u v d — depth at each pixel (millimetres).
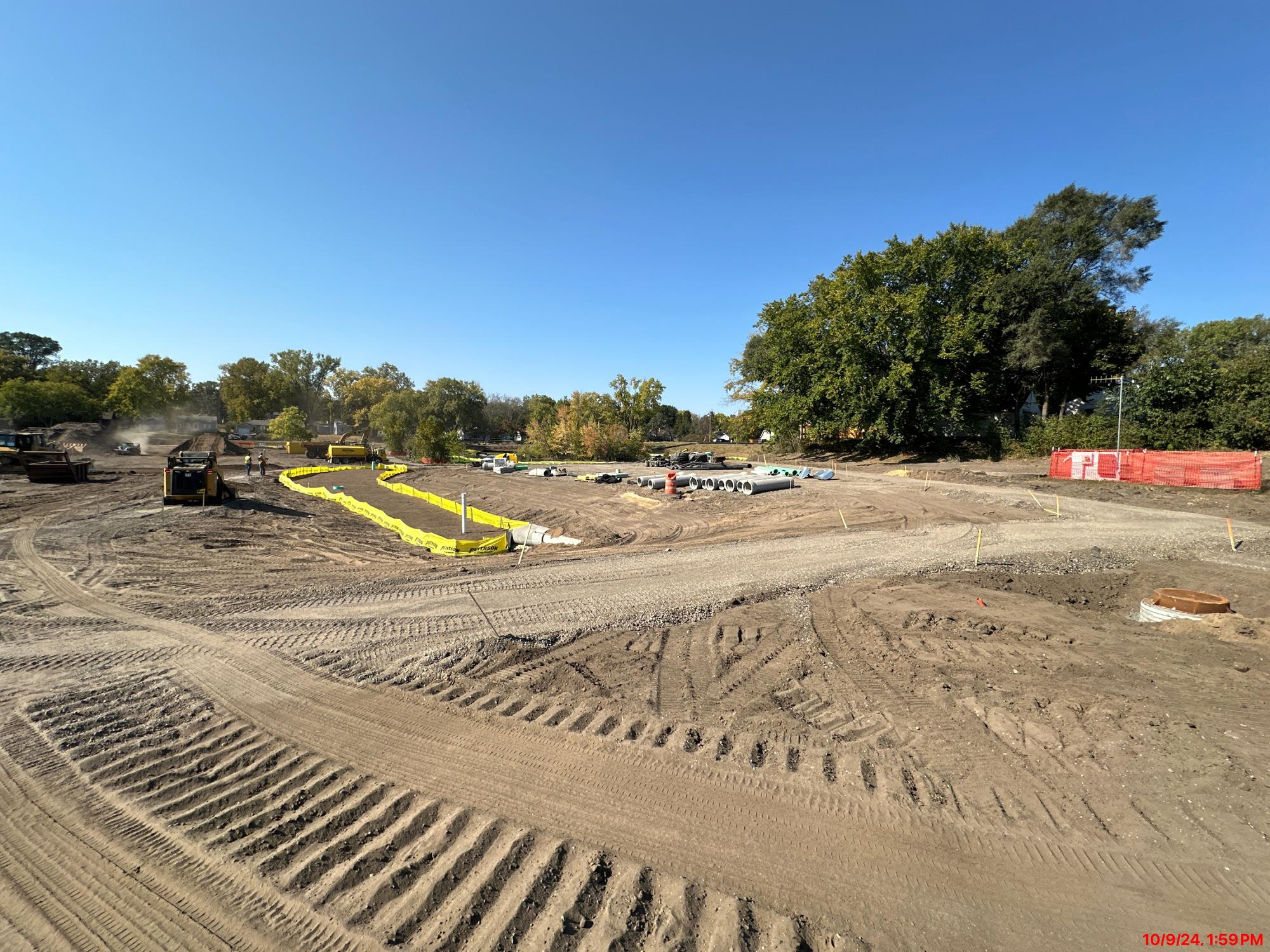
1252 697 6148
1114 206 36469
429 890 3582
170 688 6438
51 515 19562
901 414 35812
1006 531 15562
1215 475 20906
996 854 3908
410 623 8734
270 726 5625
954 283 36469
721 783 4719
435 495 29266
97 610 9430
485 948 3170
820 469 34469
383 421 75375
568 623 8766
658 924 3320
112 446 59562
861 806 4426
